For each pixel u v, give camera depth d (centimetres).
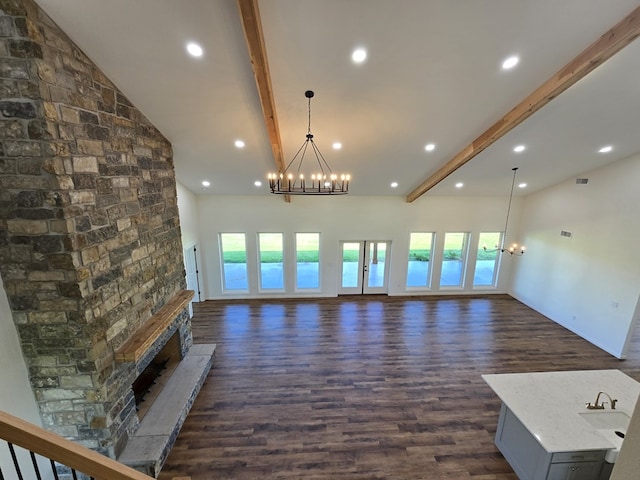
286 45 284
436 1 245
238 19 257
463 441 358
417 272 828
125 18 250
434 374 484
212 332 614
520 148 497
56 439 103
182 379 425
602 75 326
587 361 526
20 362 259
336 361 516
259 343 573
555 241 676
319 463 329
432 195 767
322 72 319
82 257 256
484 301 789
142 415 356
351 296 816
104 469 103
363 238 782
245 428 373
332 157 517
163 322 360
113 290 297
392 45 286
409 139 459
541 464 278
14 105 222
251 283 786
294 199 741
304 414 396
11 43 216
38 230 240
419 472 321
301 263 797
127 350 300
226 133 430
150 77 313
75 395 274
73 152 252
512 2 248
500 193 755
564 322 651
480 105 376
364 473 319
